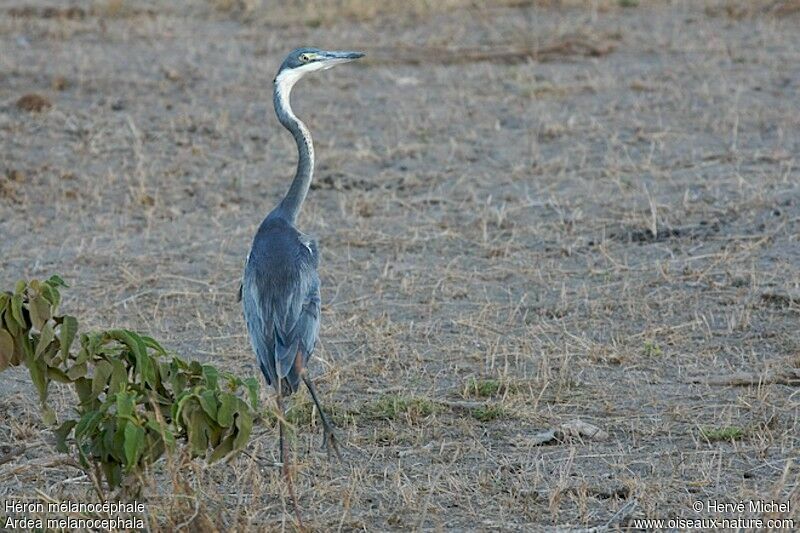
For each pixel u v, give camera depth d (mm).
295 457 8898
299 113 20203
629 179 16484
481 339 12039
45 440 9914
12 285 13656
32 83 21750
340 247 14734
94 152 18344
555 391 10805
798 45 23453
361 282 13664
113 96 21078
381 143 18578
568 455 9586
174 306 13094
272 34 25547
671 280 13234
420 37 24859
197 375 8336
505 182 16719
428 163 17641
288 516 8438
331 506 8773
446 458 9594
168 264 14328
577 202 15773
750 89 20547
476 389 10797
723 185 16016
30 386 11203
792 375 10898
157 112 20281
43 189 16969
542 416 10305
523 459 9508
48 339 8125
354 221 15578
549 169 17109
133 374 8328
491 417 10320
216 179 17328
